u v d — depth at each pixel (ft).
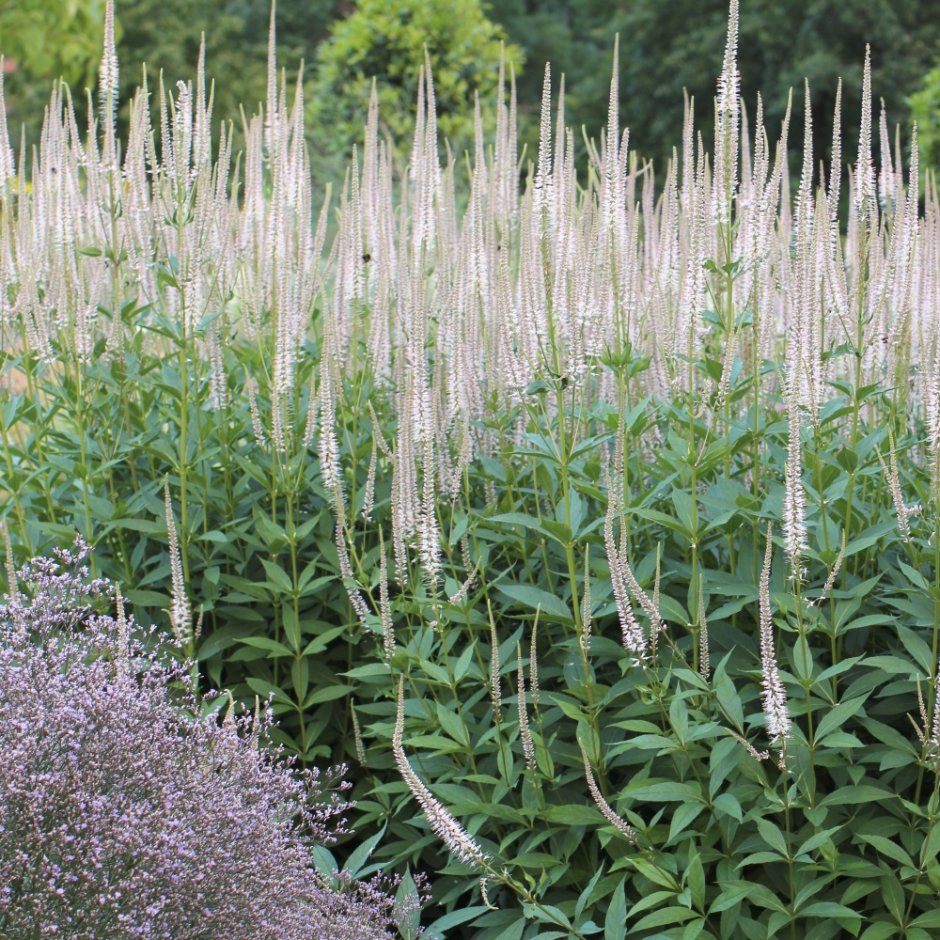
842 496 12.48
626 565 11.46
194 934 10.34
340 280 15.72
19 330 16.40
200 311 14.84
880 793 11.24
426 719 12.84
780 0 71.77
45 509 15.62
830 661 12.71
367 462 15.72
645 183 17.01
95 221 16.71
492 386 14.92
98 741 10.83
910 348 14.84
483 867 11.65
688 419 12.60
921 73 69.41
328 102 42.42
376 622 13.07
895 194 15.06
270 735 14.32
